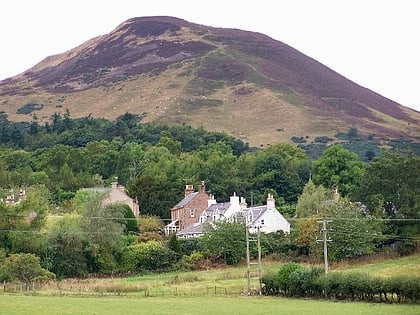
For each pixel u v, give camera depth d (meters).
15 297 110.81
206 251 180.50
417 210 176.00
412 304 100.94
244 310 92.94
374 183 185.25
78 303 100.44
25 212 169.25
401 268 147.75
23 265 142.12
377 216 178.62
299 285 115.12
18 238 164.88
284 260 177.62
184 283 141.12
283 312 90.25
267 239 183.38
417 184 182.50
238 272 158.25
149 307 96.12
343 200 184.12
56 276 158.50
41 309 89.44
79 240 167.62
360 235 168.00
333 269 152.62
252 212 199.75
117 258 174.25
